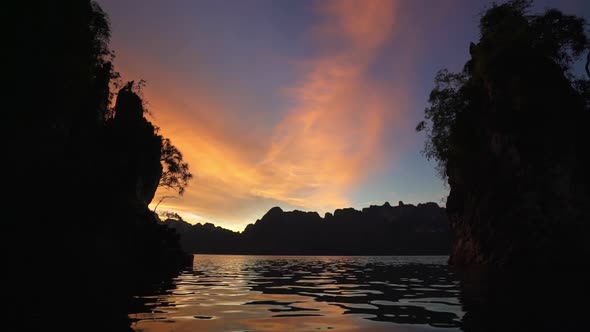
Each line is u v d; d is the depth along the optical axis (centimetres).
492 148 3909
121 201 3262
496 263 3584
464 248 4288
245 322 841
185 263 4244
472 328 775
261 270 3691
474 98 4422
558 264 3138
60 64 2539
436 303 1176
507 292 1481
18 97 2344
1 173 2245
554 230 3259
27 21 2366
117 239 2917
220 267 4369
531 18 4081
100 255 2586
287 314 959
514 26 4025
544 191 3403
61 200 2572
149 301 1206
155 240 3547
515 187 3606
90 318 857
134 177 3859
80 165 2955
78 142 3158
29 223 2272
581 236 3136
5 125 2286
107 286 1684
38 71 2419
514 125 3666
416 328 777
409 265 5081
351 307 1094
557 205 3306
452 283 1988
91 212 2784
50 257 2223
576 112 3622
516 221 3512
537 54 3847
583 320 850
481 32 4469
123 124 4353
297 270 3712
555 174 3381
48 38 2503
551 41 3853
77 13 2773
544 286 1723
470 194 4309
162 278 2375
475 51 4419
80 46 2805
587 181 3347
